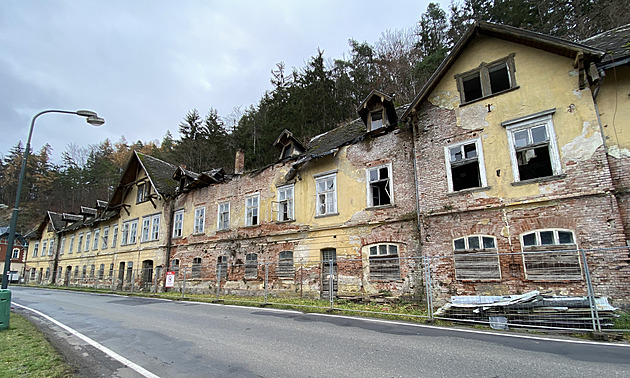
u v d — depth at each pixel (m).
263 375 5.19
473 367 5.39
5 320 9.26
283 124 34.34
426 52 36.72
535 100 11.39
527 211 10.87
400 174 14.48
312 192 17.66
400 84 35.84
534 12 27.28
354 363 5.70
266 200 19.94
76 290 28.12
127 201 32.06
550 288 9.95
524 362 5.60
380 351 6.41
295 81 39.66
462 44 12.88
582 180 10.13
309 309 12.41
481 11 31.88
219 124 47.22
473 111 12.57
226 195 22.58
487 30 12.42
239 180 21.94
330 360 5.89
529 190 10.94
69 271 38.69
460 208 12.13
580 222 9.95
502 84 13.38
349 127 19.47
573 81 10.85
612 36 12.35
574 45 10.40
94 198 66.44
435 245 12.46
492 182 11.66
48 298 19.70
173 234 26.05
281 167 19.61
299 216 17.91
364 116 16.36
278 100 38.97
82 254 37.28
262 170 20.62
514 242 10.90
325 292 15.95
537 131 11.27
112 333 8.74
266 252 19.02
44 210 67.75
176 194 26.27
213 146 44.97
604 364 5.45
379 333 8.02
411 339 7.34
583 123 10.45
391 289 13.64
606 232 9.52
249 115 46.50
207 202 23.84
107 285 31.23
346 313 11.36
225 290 20.55
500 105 12.03
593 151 10.12
